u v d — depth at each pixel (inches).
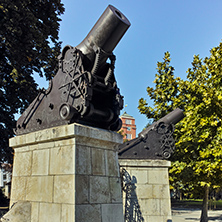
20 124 191.8
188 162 486.6
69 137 150.7
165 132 322.0
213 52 470.9
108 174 164.6
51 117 169.5
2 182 1529.3
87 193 146.1
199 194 531.5
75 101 159.0
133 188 297.1
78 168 145.3
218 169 439.5
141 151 315.0
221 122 439.2
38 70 574.6
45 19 555.2
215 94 440.1
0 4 431.2
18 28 443.5
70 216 137.3
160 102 586.9
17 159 184.5
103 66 179.2
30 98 534.6
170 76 575.2
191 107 471.2
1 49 497.7
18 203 165.5
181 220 651.5
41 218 153.3
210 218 702.5
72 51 165.9
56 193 148.9
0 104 522.9
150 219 291.4
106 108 179.3
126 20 168.1
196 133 462.0
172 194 1414.9
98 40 166.7
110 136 170.1
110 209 157.6
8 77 525.7
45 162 161.6
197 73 522.9
